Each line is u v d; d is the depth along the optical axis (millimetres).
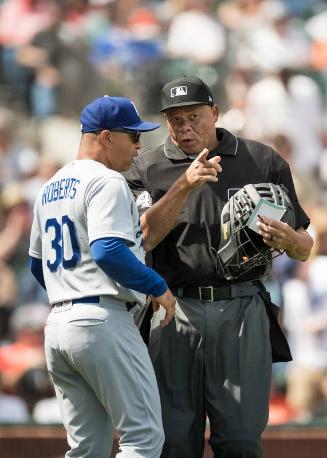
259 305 18469
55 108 47344
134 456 16672
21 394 33250
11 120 46031
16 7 48375
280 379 33375
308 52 46938
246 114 43562
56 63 47469
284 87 44312
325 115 44531
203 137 18266
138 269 16359
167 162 18656
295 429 25156
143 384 16859
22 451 25438
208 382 18266
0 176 43188
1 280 38031
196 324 18203
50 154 44812
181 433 18203
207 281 18234
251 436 17969
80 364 16734
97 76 47094
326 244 34469
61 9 48594
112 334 16656
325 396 33281
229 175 18406
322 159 43531
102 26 47875
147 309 18797
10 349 34562
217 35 47000
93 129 17250
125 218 16609
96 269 16797
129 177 18828
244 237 17609
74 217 16891
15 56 47719
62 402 17594
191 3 47812
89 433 17375
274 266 34125
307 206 40219
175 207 17359
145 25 47688
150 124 17406
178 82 18172
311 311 33844
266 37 46469
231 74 46125
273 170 18609
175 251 18328
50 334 17109
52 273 17203
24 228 39406
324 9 49438
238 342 18172
